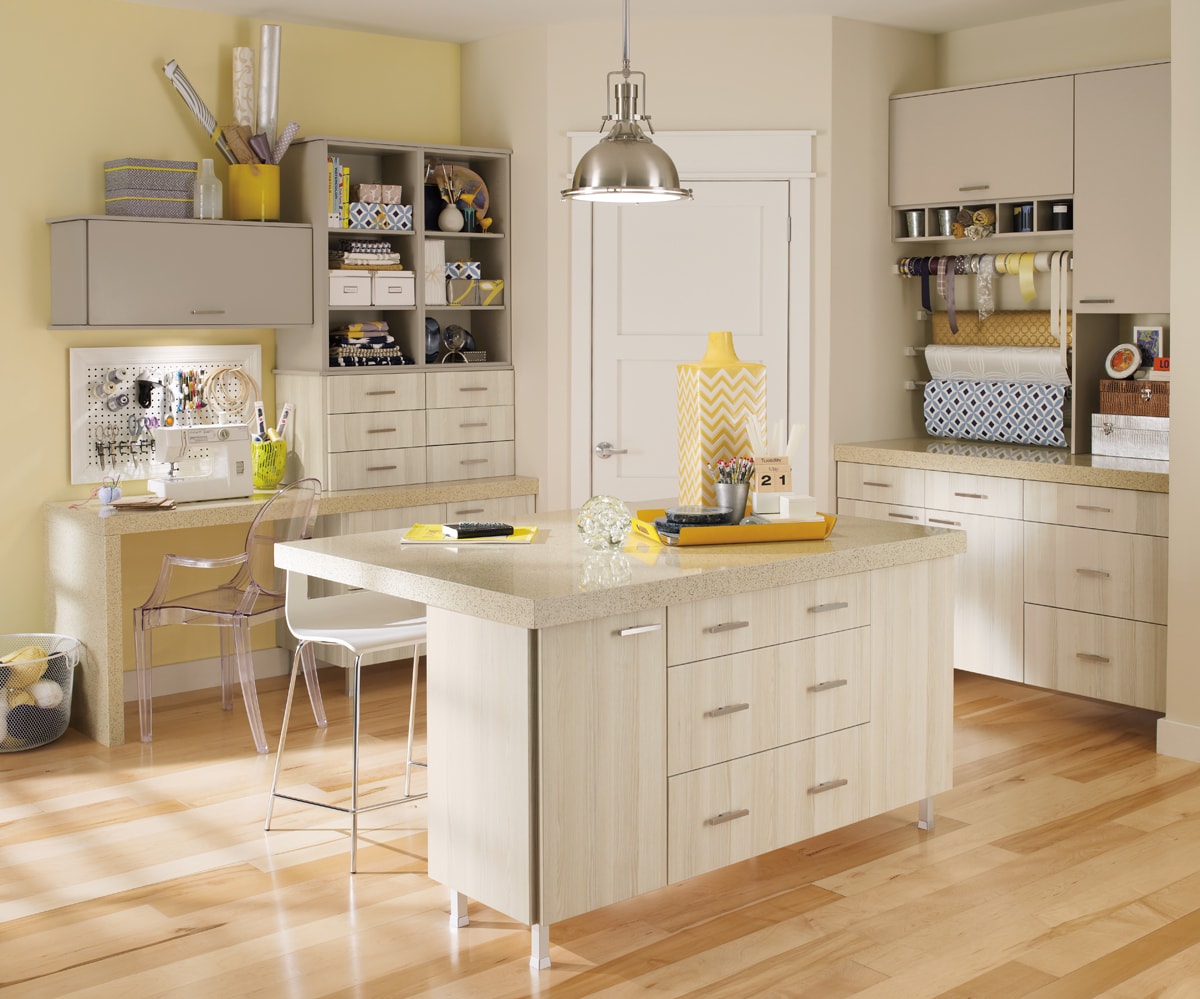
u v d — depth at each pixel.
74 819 3.86
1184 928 3.13
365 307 5.31
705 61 5.45
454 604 2.95
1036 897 3.31
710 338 3.78
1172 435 4.31
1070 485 4.72
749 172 5.48
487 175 5.80
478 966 2.96
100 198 4.96
